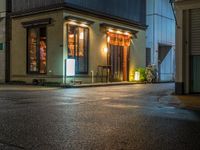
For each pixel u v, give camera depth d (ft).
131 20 113.70
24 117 32.09
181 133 25.41
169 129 26.99
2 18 102.83
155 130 26.48
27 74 96.84
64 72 88.33
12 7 101.55
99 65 100.58
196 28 60.70
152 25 129.80
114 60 107.14
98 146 20.88
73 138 23.06
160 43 132.57
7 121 29.66
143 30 120.47
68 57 90.12
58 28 89.51
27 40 97.09
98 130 26.07
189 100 51.29
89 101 48.98
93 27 98.37
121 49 110.32
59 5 88.43
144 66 120.88
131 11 114.83
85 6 95.50
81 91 68.80
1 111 36.27
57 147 20.53
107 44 103.50
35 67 95.09
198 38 60.59
